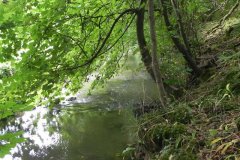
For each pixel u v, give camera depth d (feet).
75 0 14.47
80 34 16.58
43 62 14.12
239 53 18.11
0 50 13.03
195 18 25.18
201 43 25.36
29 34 13.74
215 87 17.17
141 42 20.17
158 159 13.10
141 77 33.42
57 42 14.58
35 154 20.85
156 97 26.66
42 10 13.66
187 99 18.07
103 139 21.53
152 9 16.78
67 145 21.52
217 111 14.60
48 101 16.83
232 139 11.69
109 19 18.16
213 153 11.57
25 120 27.04
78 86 18.52
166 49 21.90
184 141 13.20
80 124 24.86
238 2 26.45
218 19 29.27
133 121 22.72
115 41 20.16
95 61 19.40
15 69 13.93
